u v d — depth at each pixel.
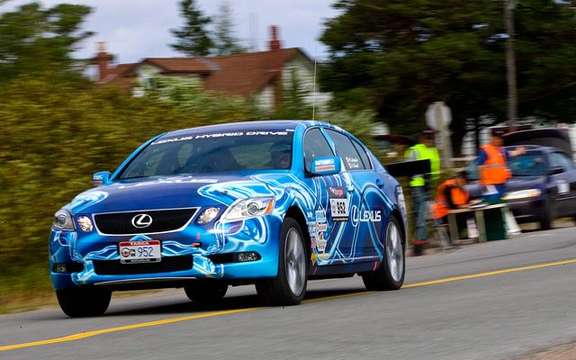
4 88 25.78
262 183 13.06
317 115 32.69
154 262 12.54
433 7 70.94
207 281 12.62
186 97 30.20
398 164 22.84
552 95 72.88
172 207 12.58
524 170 32.16
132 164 14.27
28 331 11.76
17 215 20.39
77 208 12.95
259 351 9.14
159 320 12.01
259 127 14.53
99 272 12.72
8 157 22.48
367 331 10.27
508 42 62.25
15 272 19.88
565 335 9.69
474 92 71.50
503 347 9.05
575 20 71.69
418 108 70.50
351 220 14.72
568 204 32.44
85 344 10.00
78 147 23.50
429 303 12.77
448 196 27.91
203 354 9.04
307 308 12.70
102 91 27.42
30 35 31.78
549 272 16.38
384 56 70.06
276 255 12.78
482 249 25.06
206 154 14.06
